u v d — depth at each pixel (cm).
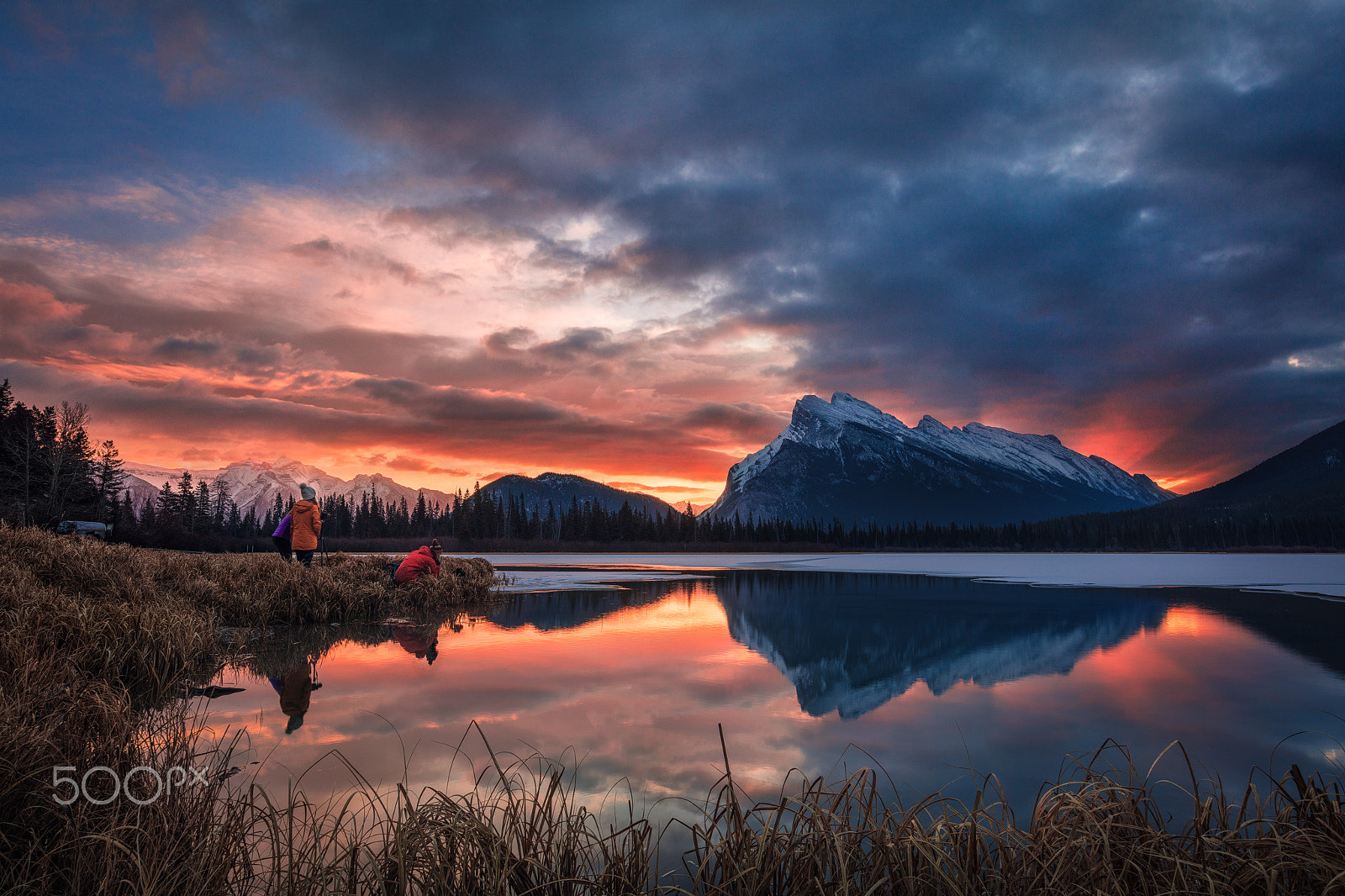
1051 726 466
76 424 4006
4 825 231
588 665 672
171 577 1026
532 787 332
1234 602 1347
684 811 312
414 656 708
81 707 336
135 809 237
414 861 212
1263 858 209
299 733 420
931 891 209
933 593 1555
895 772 370
